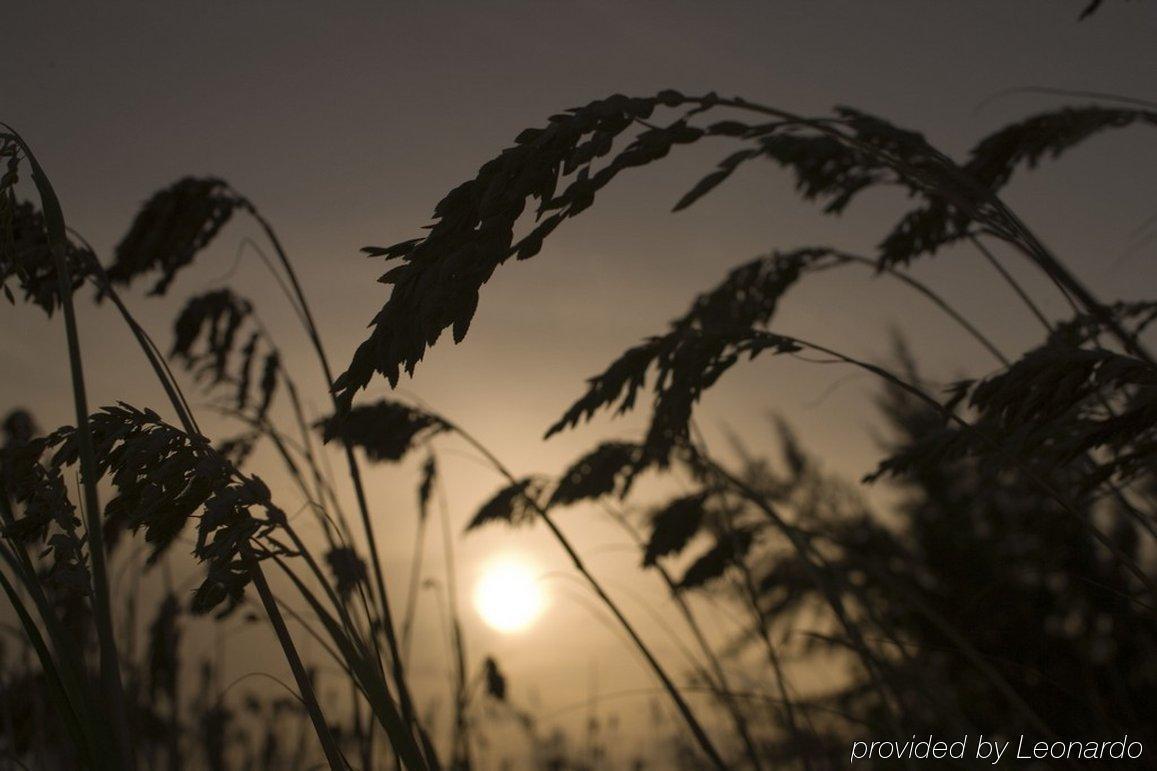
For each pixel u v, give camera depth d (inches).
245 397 89.1
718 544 95.6
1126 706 81.3
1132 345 59.1
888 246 84.5
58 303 50.9
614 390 59.7
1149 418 51.3
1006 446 60.2
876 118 74.4
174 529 38.5
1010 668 85.3
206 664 90.6
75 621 46.3
